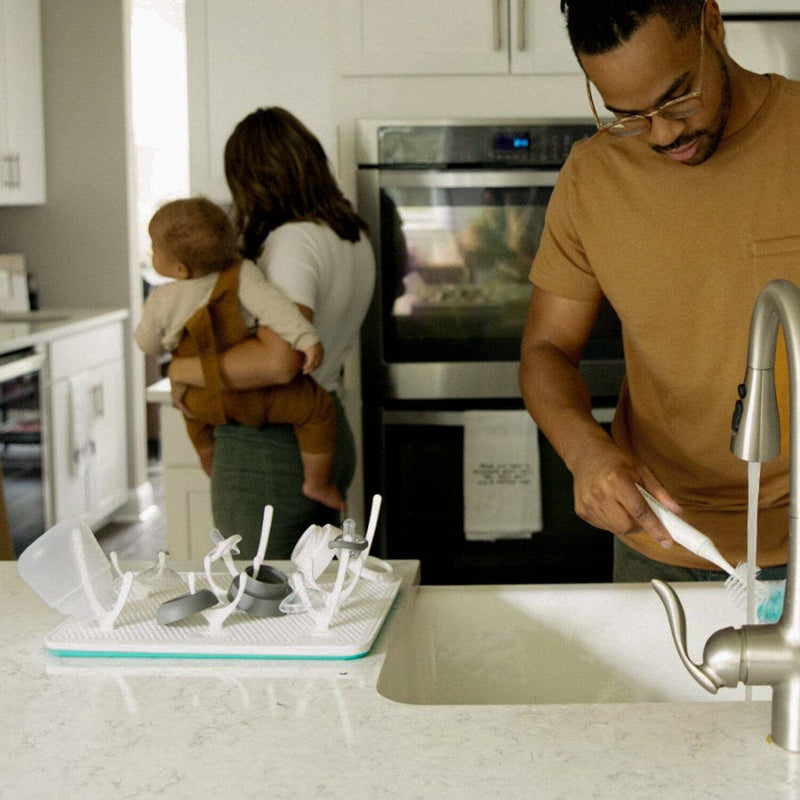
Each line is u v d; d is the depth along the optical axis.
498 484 2.71
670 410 1.54
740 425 0.89
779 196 1.41
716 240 1.43
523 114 2.73
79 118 4.91
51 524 4.16
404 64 2.71
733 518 1.52
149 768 0.82
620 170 1.49
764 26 2.63
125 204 4.95
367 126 2.66
